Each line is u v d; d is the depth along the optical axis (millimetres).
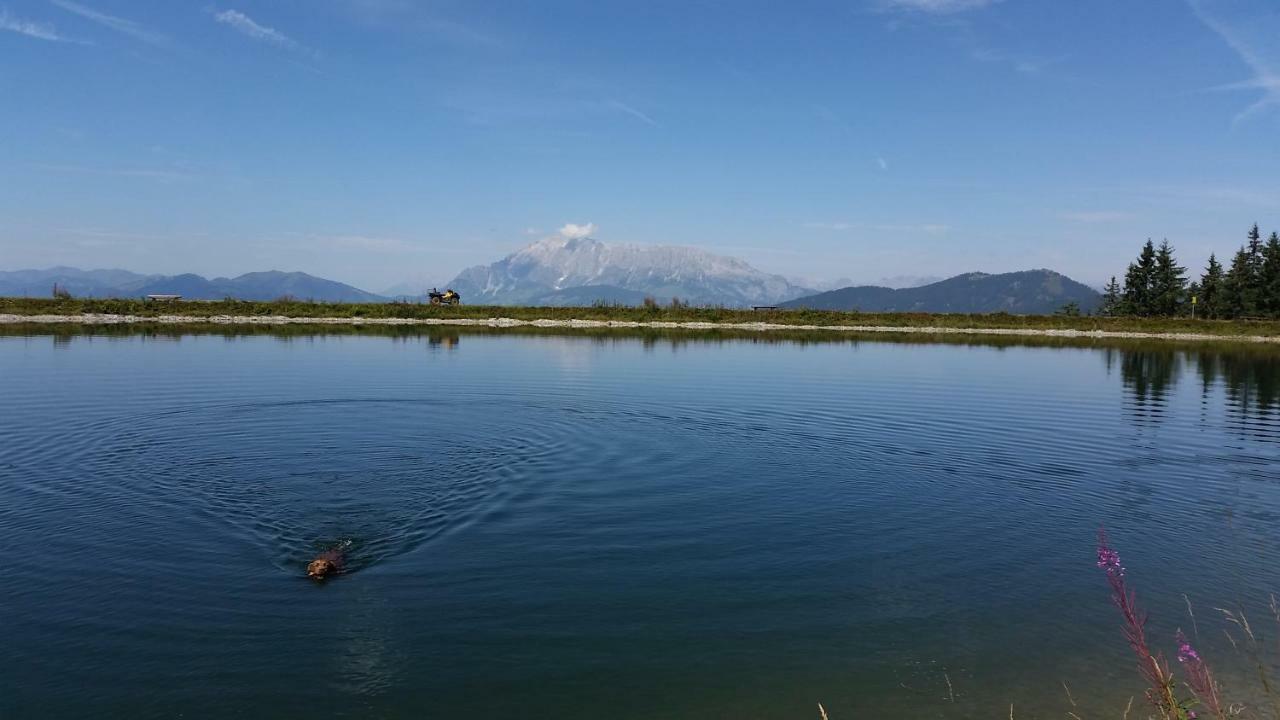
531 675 7641
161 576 9805
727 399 24578
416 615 8836
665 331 61688
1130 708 7273
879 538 11781
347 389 25375
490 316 71688
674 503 13367
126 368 29781
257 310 67188
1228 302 87750
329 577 9852
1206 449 18375
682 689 7469
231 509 12617
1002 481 15258
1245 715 7195
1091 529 12453
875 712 7176
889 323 72562
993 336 63375
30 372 28391
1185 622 9164
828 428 20203
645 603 9266
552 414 21594
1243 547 11703
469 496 13602
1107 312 101500
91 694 7191
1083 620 9148
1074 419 22172
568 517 12461
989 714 7176
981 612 9305
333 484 14250
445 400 23656
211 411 21203
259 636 8297
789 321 72875
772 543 11438
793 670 7867
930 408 23516
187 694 7207
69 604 8961
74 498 13086
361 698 7184
